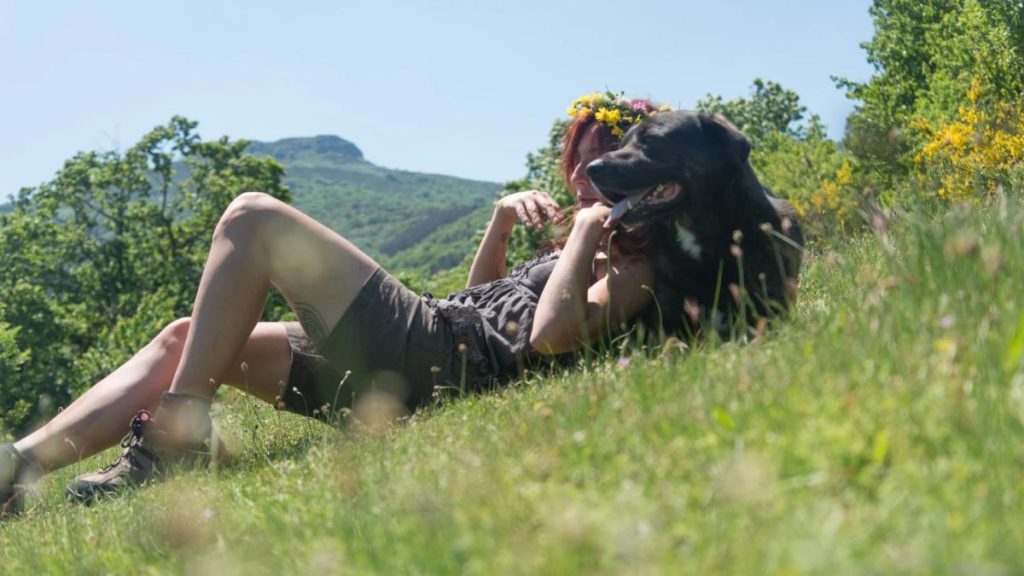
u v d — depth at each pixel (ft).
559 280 13.84
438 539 7.02
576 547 6.14
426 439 11.16
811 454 6.88
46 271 132.57
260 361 14.56
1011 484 6.23
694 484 7.06
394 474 9.45
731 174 14.15
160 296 128.57
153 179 142.61
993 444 6.70
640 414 8.89
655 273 14.66
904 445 6.82
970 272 9.83
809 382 8.36
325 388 14.64
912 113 101.91
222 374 13.55
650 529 6.24
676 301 14.61
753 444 7.46
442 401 14.05
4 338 91.20
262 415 18.83
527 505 7.22
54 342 119.34
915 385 7.70
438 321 14.37
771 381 8.79
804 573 5.34
